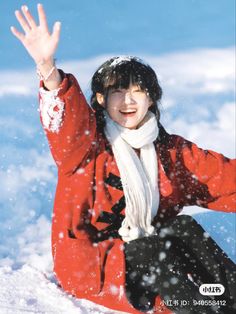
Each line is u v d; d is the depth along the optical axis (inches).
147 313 132.0
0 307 133.3
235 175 147.9
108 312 135.1
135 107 141.9
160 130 148.6
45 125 132.2
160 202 144.4
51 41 129.0
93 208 141.6
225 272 131.7
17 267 159.2
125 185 140.0
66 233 139.8
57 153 135.6
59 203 141.7
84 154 137.7
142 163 143.3
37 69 131.0
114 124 143.0
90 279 135.3
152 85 145.3
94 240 142.0
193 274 134.0
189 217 135.0
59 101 130.1
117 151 141.5
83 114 133.6
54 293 141.6
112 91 142.3
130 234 137.2
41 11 129.8
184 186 148.4
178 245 134.6
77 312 132.6
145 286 133.3
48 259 163.6
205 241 133.6
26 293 141.3
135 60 145.1
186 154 147.2
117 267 133.0
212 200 151.3
